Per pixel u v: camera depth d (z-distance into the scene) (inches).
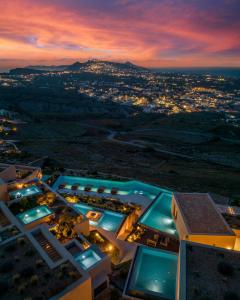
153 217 1200.2
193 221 991.0
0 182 1139.9
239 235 968.9
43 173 1814.7
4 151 2655.0
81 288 601.6
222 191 1888.5
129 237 1037.8
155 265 781.3
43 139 4232.3
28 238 754.8
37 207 1031.6
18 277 607.8
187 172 2544.3
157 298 652.7
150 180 2081.7
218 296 557.6
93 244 878.4
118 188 1574.8
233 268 641.0
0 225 860.6
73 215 1016.2
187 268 639.8
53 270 638.5
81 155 3029.0
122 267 845.2
